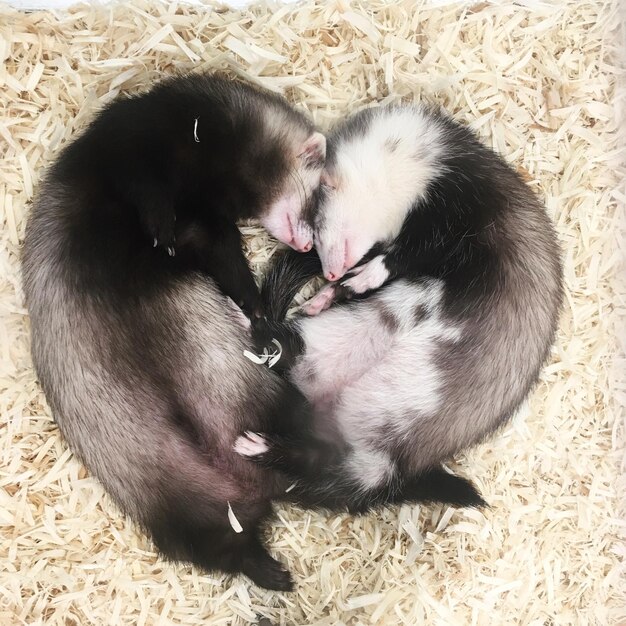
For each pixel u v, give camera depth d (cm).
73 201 31
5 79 34
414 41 37
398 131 35
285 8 35
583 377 38
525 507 37
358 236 35
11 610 33
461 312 34
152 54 35
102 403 30
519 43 37
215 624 35
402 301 35
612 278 38
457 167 35
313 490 33
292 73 36
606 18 38
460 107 37
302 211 35
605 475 38
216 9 35
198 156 33
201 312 32
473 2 37
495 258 34
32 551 34
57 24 34
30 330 33
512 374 34
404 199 35
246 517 33
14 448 34
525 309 34
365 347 35
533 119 38
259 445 32
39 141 34
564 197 38
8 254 34
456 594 36
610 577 38
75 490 34
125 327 30
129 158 31
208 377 32
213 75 34
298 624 36
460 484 35
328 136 36
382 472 34
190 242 33
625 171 38
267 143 34
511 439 37
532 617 37
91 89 34
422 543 36
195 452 31
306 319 36
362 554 36
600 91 38
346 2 36
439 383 34
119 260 31
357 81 37
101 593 34
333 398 35
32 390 34
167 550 32
